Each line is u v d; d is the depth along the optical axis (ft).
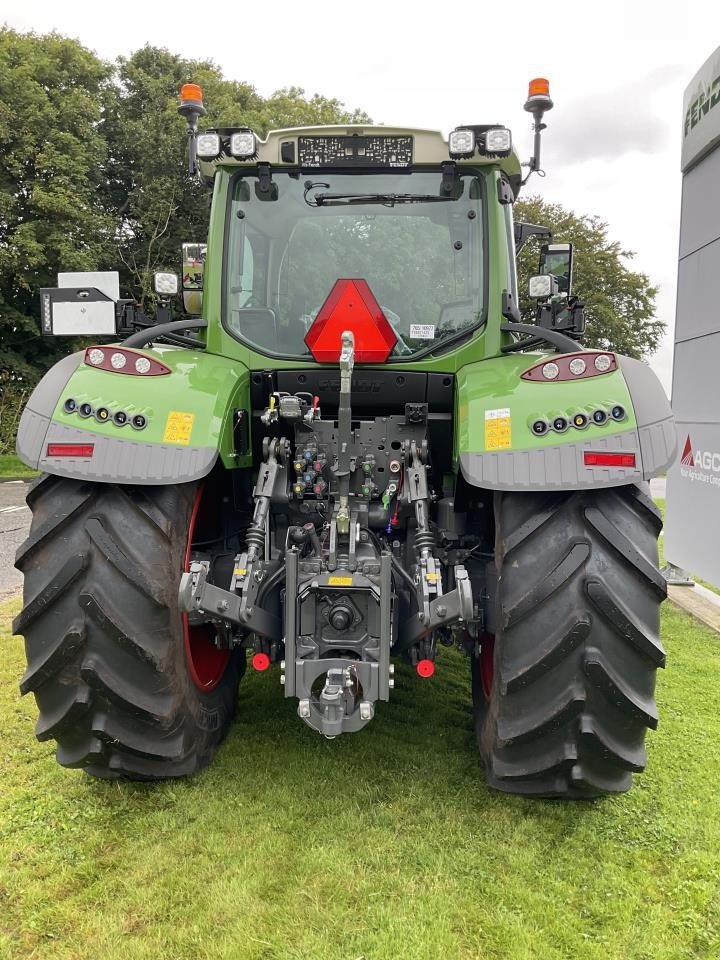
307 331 9.68
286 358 9.34
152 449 7.25
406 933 6.11
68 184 54.70
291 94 77.36
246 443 9.09
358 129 9.30
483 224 9.48
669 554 18.43
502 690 6.92
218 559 9.39
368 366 9.25
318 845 7.27
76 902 6.51
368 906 6.44
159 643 7.18
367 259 9.67
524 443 7.09
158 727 7.39
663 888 6.83
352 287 8.87
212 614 7.36
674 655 13.48
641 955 6.00
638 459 6.81
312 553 8.46
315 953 5.89
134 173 64.03
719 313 15.61
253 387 9.45
